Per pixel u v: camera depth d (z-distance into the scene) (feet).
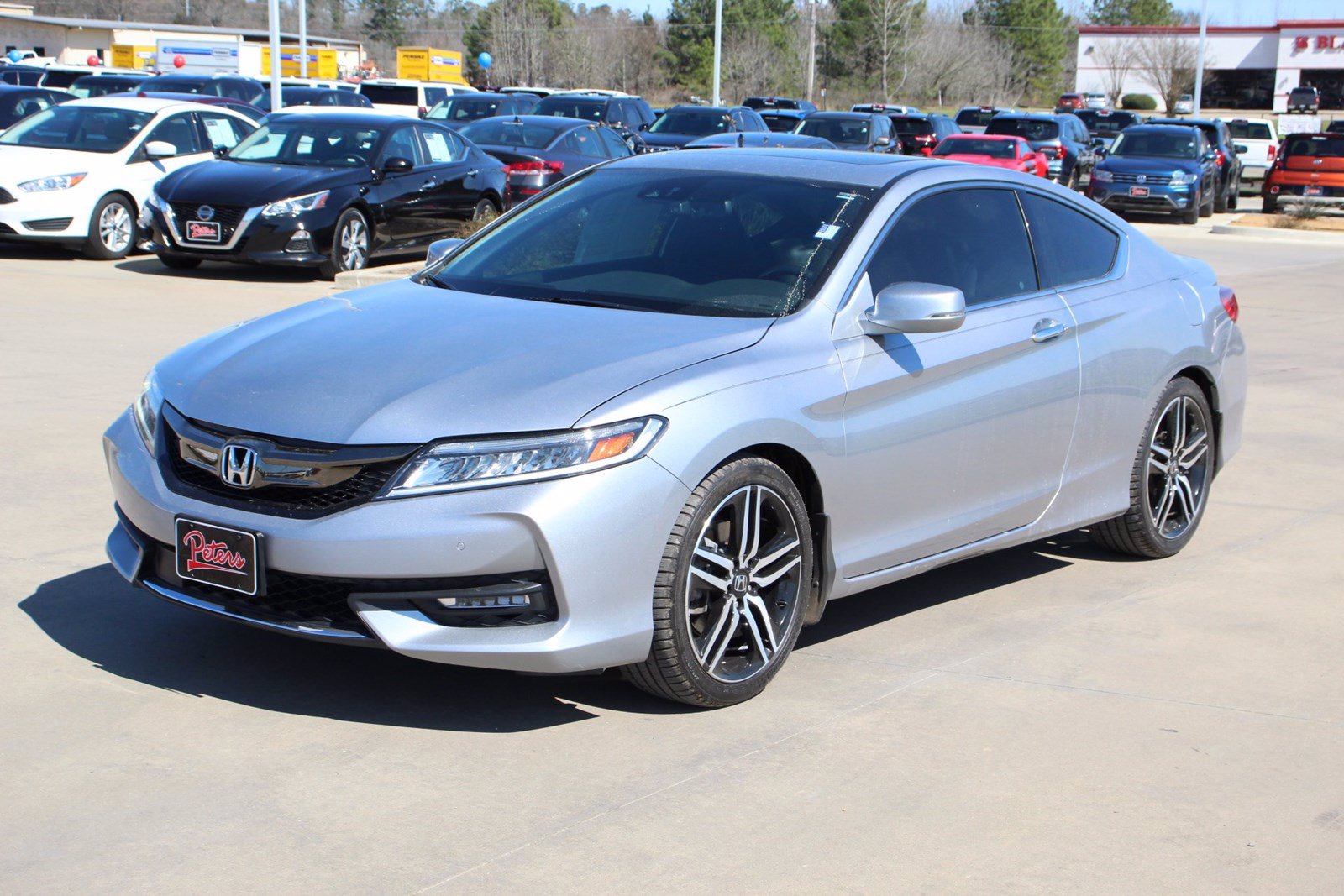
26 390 26.76
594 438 12.43
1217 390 19.92
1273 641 16.34
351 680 14.21
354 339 14.20
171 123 50.34
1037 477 17.12
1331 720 14.08
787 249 15.46
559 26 282.15
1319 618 17.17
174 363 14.71
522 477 12.23
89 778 11.93
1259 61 232.94
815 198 16.17
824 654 15.51
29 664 14.24
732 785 12.21
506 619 12.51
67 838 10.93
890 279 15.48
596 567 12.44
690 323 14.39
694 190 16.87
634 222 16.60
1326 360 35.81
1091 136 124.57
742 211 16.22
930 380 15.37
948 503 15.96
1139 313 18.45
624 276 15.67
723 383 13.37
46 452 22.41
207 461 13.07
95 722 12.99
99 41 197.36
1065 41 304.30
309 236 43.68
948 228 16.52
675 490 12.81
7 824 11.12
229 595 13.07
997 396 16.19
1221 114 223.92
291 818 11.35
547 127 65.77
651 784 12.17
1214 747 13.38
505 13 262.88
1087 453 17.81
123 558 14.07
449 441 12.32
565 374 13.03
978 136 92.12
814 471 14.17
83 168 47.01
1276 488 23.54
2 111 65.10
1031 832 11.56
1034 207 17.85
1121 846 11.39
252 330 15.11
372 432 12.39
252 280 44.62
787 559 14.20
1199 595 18.02
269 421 12.84
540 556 12.26
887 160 17.40
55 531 18.61
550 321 14.42
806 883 10.63
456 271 16.81
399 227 47.44
